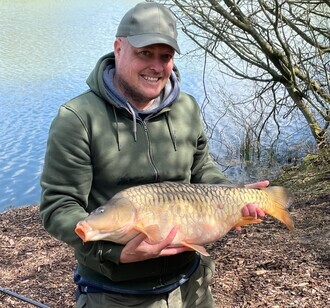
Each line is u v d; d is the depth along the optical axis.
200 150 2.29
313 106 8.05
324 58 8.05
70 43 19.88
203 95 11.98
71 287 4.34
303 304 3.51
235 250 4.52
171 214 1.91
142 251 1.84
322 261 4.09
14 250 5.32
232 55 8.97
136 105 2.05
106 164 1.97
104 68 2.04
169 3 7.50
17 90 14.34
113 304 2.00
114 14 25.61
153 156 2.05
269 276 3.95
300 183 7.16
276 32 7.45
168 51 1.98
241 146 9.22
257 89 10.24
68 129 1.92
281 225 5.05
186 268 2.11
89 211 2.02
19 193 8.50
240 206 2.09
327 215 5.21
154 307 2.04
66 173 1.92
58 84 14.80
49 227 1.93
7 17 26.00
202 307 2.28
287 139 9.43
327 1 7.21
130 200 1.83
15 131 11.38
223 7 7.61
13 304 4.12
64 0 31.30
